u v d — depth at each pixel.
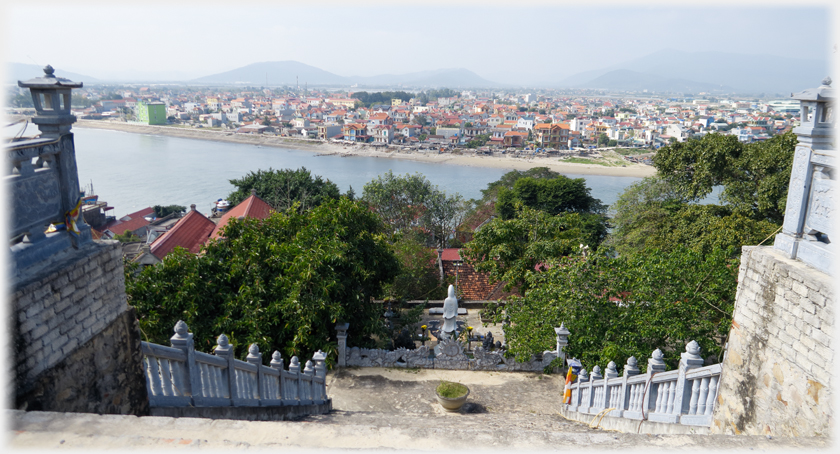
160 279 15.48
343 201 20.47
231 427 5.66
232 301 15.75
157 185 91.56
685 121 191.12
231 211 35.09
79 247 6.98
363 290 19.56
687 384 8.93
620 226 38.69
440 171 114.31
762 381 7.51
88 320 6.83
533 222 25.75
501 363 17.67
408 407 14.98
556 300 16.72
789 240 7.48
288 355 15.92
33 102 6.51
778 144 27.55
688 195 32.47
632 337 14.05
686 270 15.41
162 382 8.28
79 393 6.65
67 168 6.78
